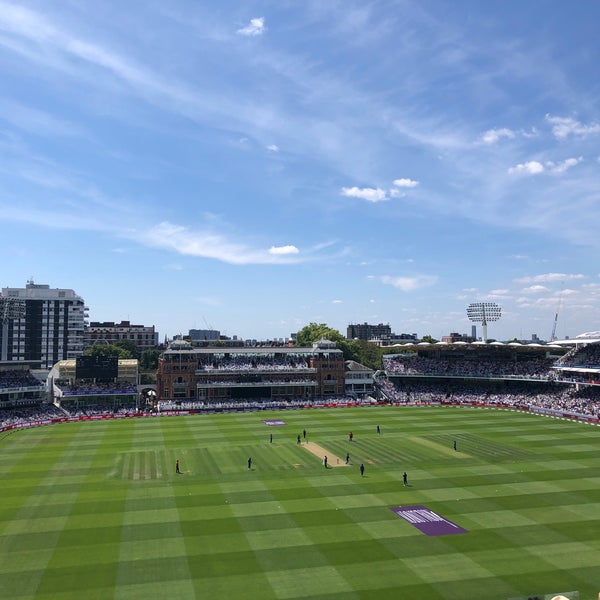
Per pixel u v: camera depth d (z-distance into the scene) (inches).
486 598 1202.6
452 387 5300.2
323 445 2967.5
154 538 1556.3
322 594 1222.9
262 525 1664.6
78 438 3250.5
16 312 5162.4
